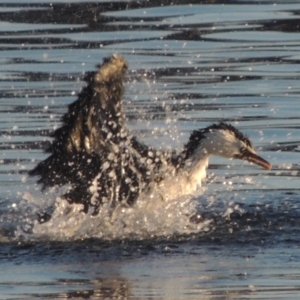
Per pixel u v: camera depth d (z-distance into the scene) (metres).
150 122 51.53
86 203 42.28
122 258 37.25
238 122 52.03
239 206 43.53
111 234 40.12
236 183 46.44
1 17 68.88
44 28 66.62
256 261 36.69
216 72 59.12
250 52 62.28
